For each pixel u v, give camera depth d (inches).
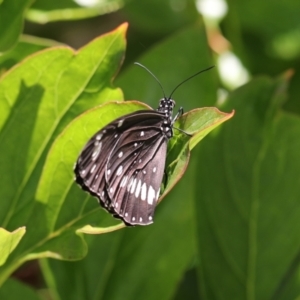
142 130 28.6
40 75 28.5
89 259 30.6
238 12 34.5
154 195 28.3
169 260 30.6
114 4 32.0
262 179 30.4
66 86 28.6
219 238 30.3
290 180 30.5
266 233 30.4
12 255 28.5
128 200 28.3
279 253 30.3
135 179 28.5
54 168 28.4
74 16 31.9
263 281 30.3
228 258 30.3
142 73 31.1
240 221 30.3
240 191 30.4
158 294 30.5
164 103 29.1
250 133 30.5
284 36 34.5
